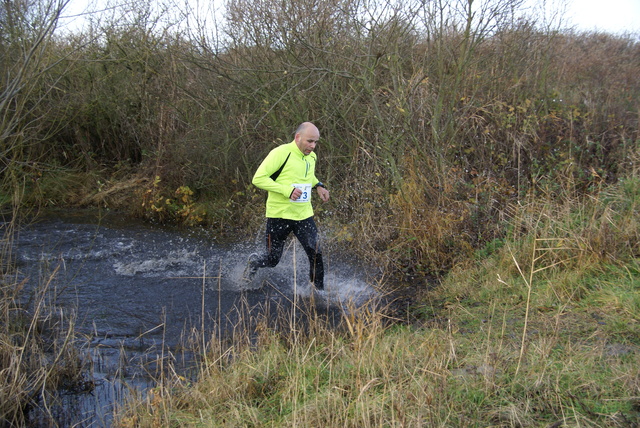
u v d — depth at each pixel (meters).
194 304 5.22
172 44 8.91
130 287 5.68
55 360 3.73
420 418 2.73
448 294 5.11
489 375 3.12
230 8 7.82
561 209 5.63
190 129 9.01
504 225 6.03
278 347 3.92
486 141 7.46
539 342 3.47
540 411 2.79
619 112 8.29
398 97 6.85
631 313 3.79
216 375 3.50
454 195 6.49
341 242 6.80
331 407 2.98
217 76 8.44
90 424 3.37
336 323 4.67
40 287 4.83
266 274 5.86
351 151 7.68
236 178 8.54
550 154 7.32
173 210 8.62
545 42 8.82
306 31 7.40
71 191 9.73
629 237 4.87
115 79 9.95
